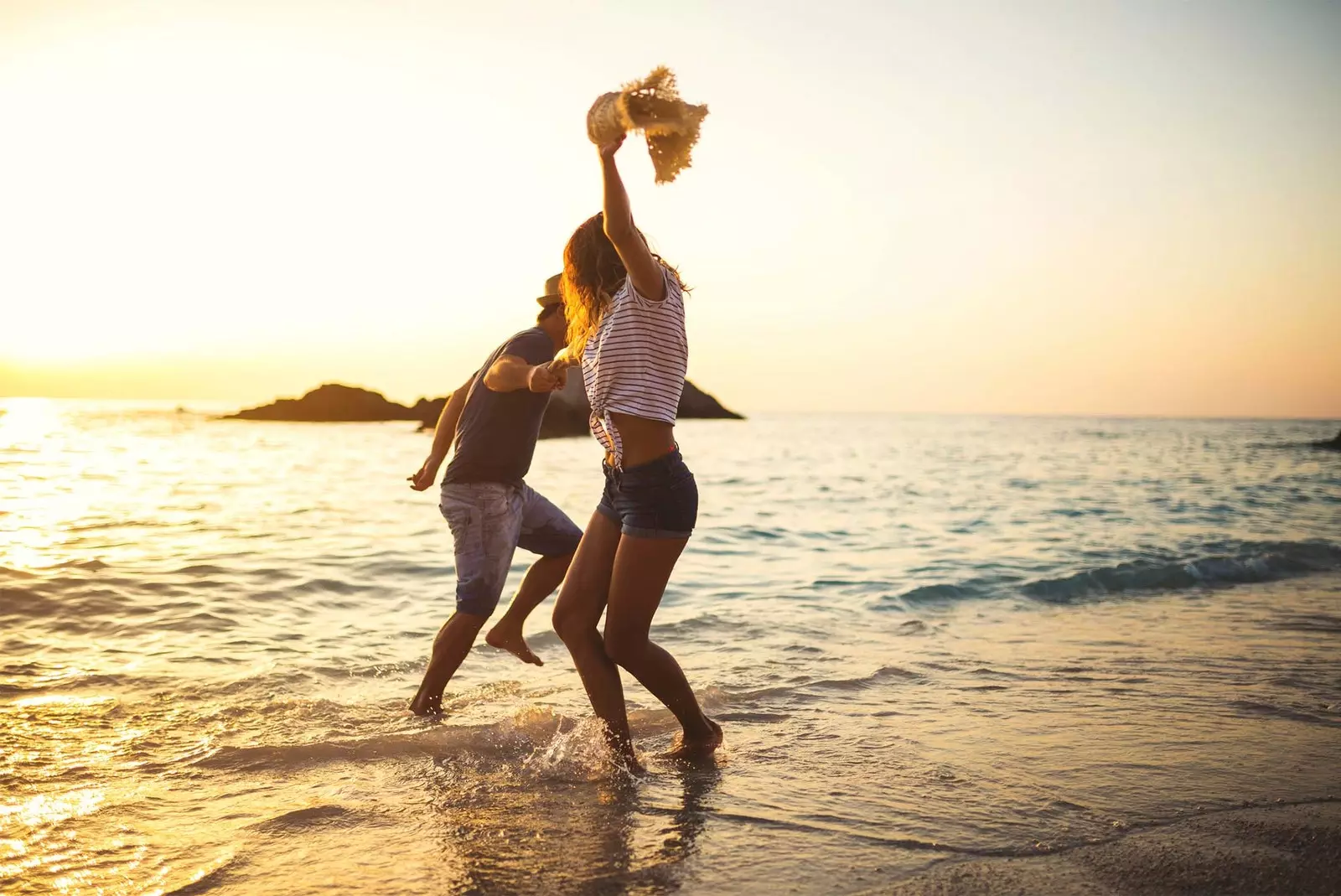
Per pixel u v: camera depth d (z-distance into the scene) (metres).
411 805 2.70
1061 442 56.81
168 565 6.89
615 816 2.62
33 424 62.28
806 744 3.31
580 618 3.18
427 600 6.26
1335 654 4.85
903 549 9.32
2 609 5.39
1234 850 2.34
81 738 3.30
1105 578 7.25
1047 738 3.36
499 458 3.83
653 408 2.92
